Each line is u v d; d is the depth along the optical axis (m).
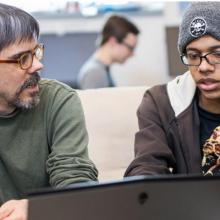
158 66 5.36
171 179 0.82
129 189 0.82
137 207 0.83
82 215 0.80
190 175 0.83
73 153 1.49
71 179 1.41
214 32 1.38
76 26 5.09
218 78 1.42
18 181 1.58
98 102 2.01
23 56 1.44
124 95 2.03
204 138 1.59
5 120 1.55
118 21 4.30
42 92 1.61
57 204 0.79
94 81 4.22
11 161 1.55
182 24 1.47
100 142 1.96
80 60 4.74
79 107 1.62
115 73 5.32
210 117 1.60
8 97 1.48
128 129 1.99
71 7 5.07
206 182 0.83
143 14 5.32
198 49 1.42
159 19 5.36
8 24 1.41
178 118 1.63
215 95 1.47
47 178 1.58
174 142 1.62
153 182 0.82
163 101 1.68
